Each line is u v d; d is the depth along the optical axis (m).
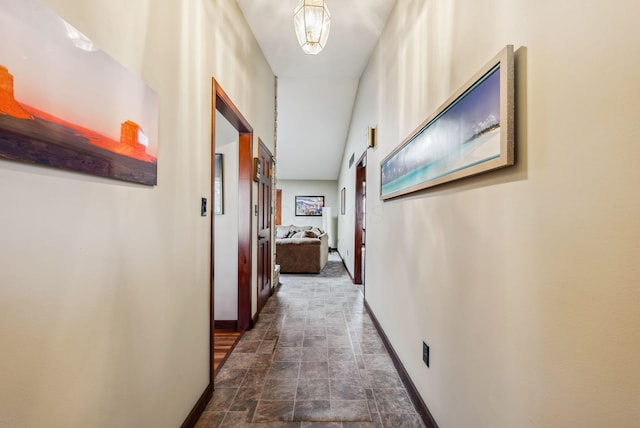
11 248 0.62
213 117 1.71
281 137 6.14
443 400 1.32
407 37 1.90
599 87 0.60
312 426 1.48
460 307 1.18
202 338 1.59
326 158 7.29
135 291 1.03
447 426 1.28
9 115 0.59
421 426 1.48
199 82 1.54
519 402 0.84
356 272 4.46
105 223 0.88
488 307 0.99
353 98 4.58
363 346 2.36
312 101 4.69
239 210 2.69
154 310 1.14
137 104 1.00
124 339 0.97
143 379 1.08
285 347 2.34
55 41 0.69
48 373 0.71
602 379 0.60
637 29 0.53
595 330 0.61
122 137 0.92
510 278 0.88
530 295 0.79
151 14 1.10
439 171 1.31
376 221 2.79
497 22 0.94
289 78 3.91
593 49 0.61
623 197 0.56
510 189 0.87
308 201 8.91
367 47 2.92
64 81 0.71
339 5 2.22
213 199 1.72
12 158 0.60
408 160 1.76
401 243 1.97
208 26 1.65
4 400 0.62
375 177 2.85
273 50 3.03
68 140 0.73
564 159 0.69
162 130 1.18
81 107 0.76
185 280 1.40
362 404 1.65
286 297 3.75
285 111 5.02
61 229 0.74
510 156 0.85
